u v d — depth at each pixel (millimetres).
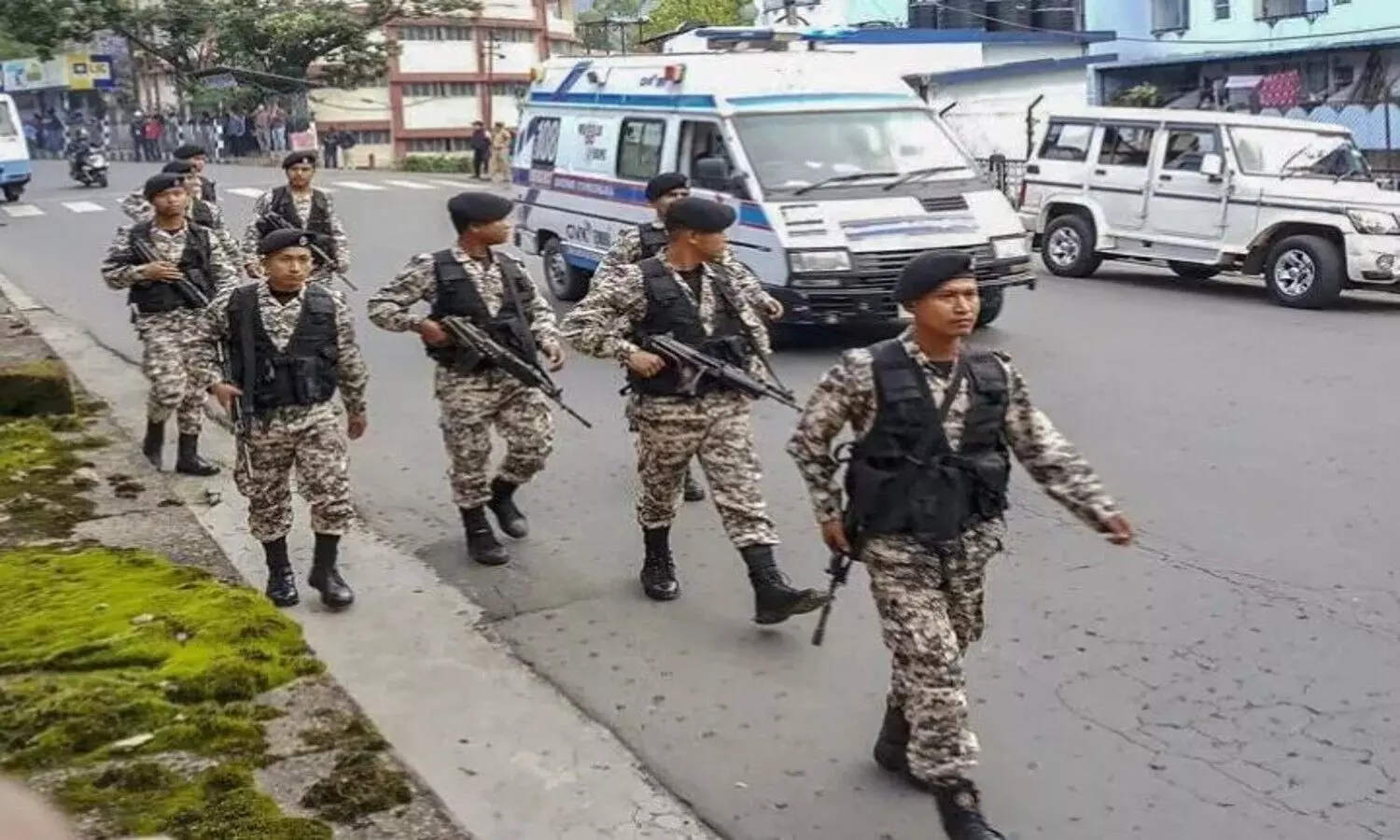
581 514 7098
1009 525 6719
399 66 50250
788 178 10922
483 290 6172
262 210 9273
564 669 5188
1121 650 5254
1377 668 5043
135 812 3861
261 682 4730
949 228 10828
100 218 23297
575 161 13289
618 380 10195
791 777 4348
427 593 6012
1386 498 7004
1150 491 7254
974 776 4336
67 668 4863
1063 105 25859
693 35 13930
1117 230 15344
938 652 3725
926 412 3744
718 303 5594
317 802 3947
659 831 4051
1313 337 11633
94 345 12047
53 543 6324
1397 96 25266
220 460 8148
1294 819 4051
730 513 5484
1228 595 5781
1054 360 10719
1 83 55375
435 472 7969
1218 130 14430
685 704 4879
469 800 4223
